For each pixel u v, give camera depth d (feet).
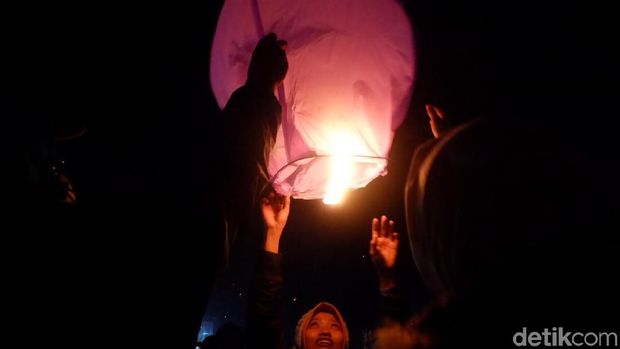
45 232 2.08
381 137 4.30
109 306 2.07
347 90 4.19
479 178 2.32
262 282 5.46
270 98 3.22
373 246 5.25
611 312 2.14
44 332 1.97
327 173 4.54
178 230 2.27
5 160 2.17
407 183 2.73
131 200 2.28
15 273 1.98
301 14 4.25
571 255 2.18
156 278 2.16
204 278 2.30
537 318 2.22
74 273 2.05
